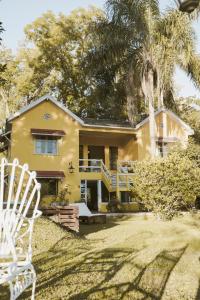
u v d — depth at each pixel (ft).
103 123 85.81
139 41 72.02
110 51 73.31
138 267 20.49
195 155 71.36
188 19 68.23
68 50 111.14
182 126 92.32
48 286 16.74
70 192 76.18
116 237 33.04
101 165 80.48
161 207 49.32
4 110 123.03
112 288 16.61
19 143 74.02
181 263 21.39
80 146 89.66
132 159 88.33
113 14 71.77
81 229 40.98
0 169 11.16
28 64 108.78
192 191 50.39
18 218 10.02
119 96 86.53
